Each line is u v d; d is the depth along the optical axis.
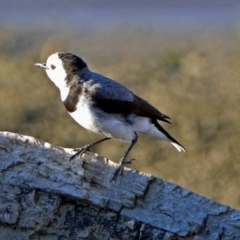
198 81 20.20
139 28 28.11
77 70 10.03
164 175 15.32
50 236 8.39
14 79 20.41
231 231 8.50
